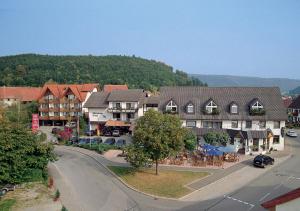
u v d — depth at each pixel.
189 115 64.12
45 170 42.81
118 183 41.66
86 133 75.31
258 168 48.38
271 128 61.53
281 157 55.28
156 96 76.88
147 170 46.72
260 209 32.97
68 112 88.88
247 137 57.03
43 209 32.88
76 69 175.88
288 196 16.27
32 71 163.25
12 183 38.38
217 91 67.50
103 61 196.25
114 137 71.62
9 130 38.66
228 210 32.84
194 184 41.03
